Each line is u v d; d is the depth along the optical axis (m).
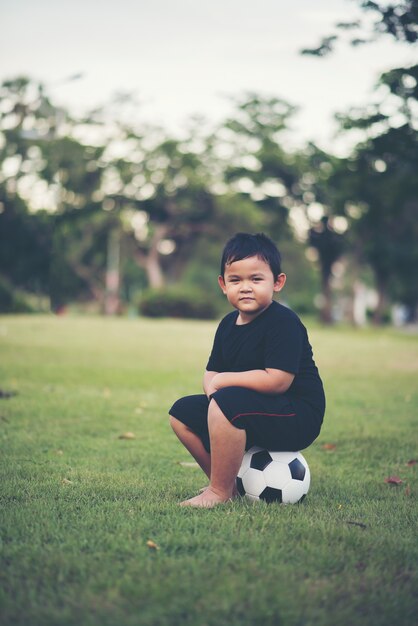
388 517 3.23
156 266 41.75
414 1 7.55
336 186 20.33
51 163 24.23
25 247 25.38
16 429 5.57
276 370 3.30
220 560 2.53
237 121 35.31
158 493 3.65
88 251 43.94
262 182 36.25
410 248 34.94
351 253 38.91
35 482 3.82
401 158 10.76
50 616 2.11
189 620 2.08
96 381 8.66
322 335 22.23
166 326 23.11
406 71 8.80
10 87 22.58
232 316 3.64
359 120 10.10
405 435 5.79
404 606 2.21
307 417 3.40
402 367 11.77
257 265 3.37
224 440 3.28
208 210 39.34
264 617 2.11
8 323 20.12
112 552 2.61
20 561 2.51
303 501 3.54
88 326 21.00
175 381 8.96
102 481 3.90
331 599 2.24
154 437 5.43
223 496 3.39
